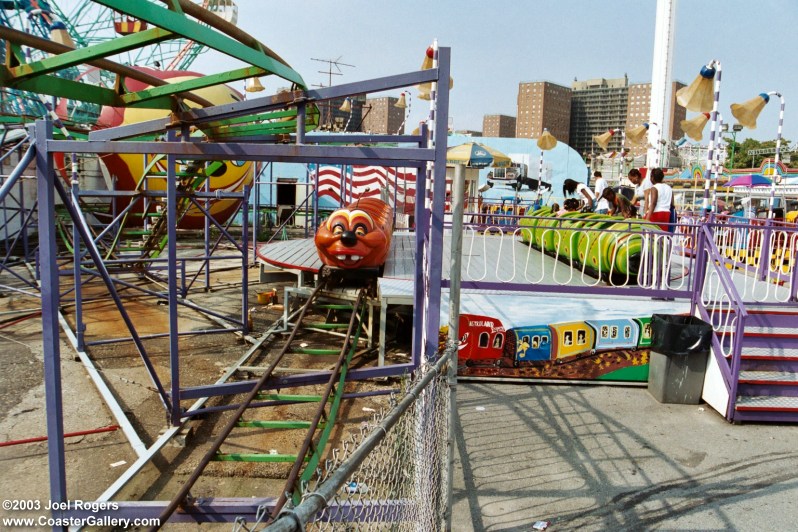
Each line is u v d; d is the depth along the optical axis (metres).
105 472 4.46
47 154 3.33
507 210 21.39
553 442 5.30
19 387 6.16
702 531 3.94
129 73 3.81
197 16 3.15
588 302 7.03
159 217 9.82
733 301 6.11
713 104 8.41
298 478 4.36
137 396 5.99
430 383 2.91
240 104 4.24
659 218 8.72
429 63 7.63
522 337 6.80
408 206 21.47
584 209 13.92
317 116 5.72
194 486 4.30
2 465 4.52
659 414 6.07
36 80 3.23
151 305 10.46
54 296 3.37
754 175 20.69
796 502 4.33
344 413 5.77
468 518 4.02
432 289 4.42
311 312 9.70
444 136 4.23
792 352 6.45
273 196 24.53
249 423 4.71
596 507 4.21
